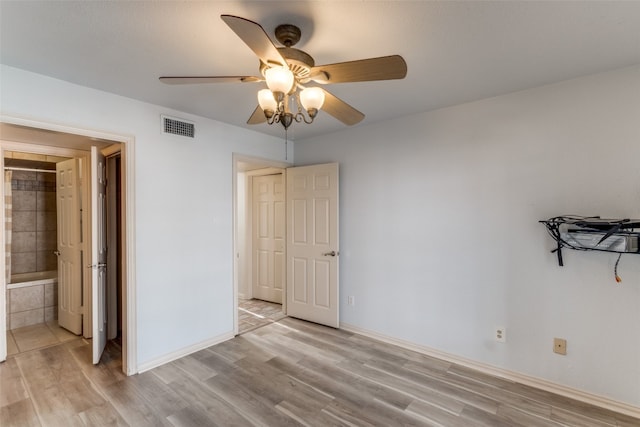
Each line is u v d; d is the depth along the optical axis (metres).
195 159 3.04
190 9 1.48
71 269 3.44
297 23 1.60
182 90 2.44
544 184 2.40
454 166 2.82
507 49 1.86
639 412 2.07
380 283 3.30
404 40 1.76
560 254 2.30
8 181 3.79
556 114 2.35
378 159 3.31
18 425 1.98
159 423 2.00
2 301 2.80
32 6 1.45
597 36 1.72
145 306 2.67
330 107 1.87
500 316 2.60
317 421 2.03
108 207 3.37
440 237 2.90
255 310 4.33
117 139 2.52
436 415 2.09
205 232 3.12
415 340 3.06
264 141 3.75
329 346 3.15
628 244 1.98
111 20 1.57
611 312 2.17
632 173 2.10
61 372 2.62
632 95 2.09
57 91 2.23
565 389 2.32
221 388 2.40
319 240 3.74
